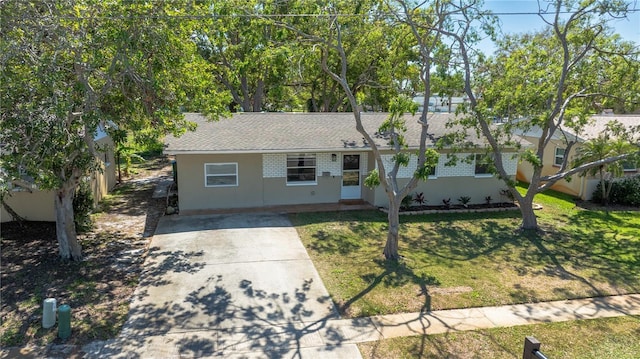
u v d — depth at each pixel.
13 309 8.01
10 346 6.87
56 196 10.22
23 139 8.33
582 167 13.16
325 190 16.83
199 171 15.43
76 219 12.60
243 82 25.30
